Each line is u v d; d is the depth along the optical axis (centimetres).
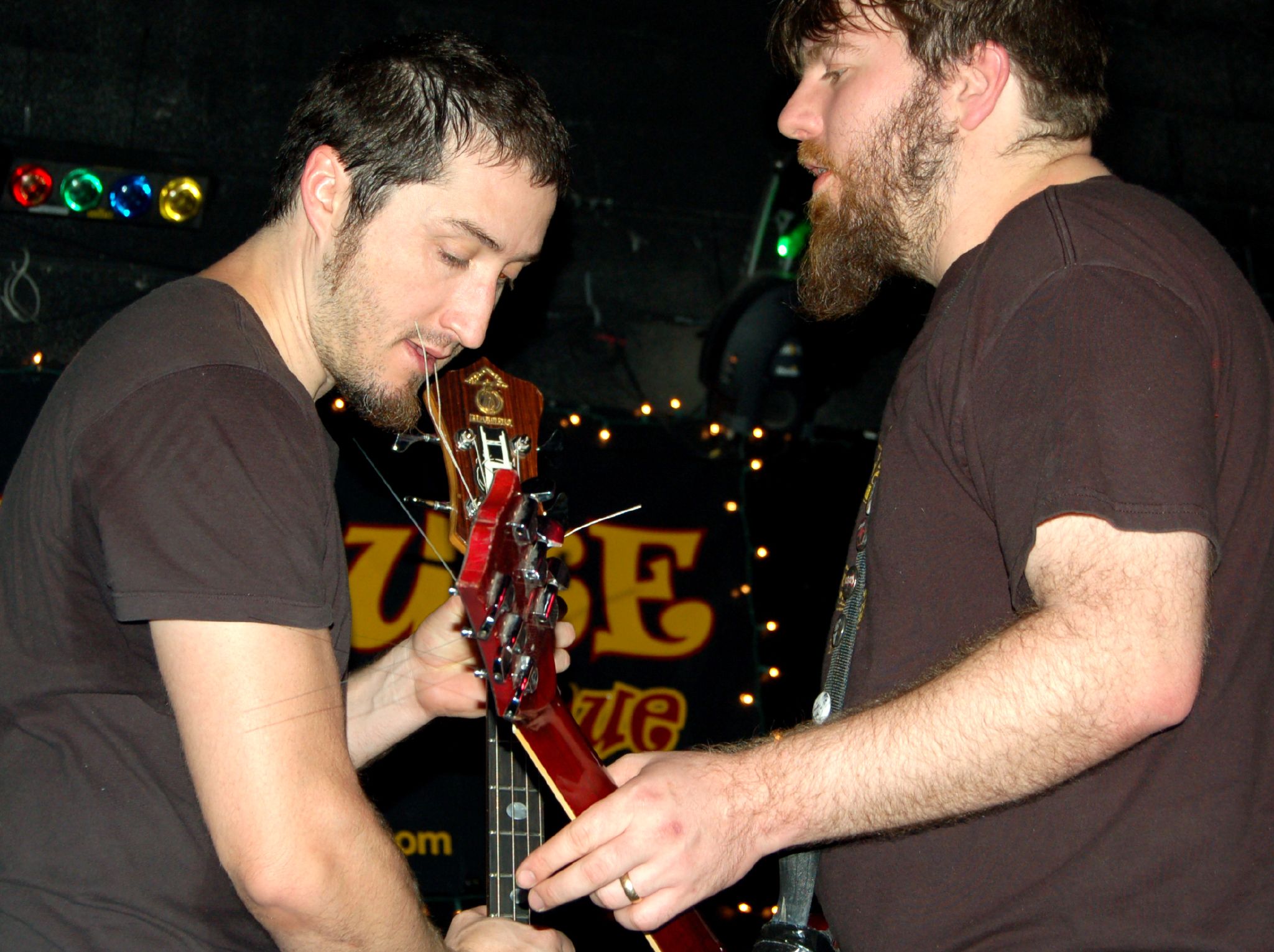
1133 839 113
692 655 322
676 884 114
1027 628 105
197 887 117
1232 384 115
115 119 306
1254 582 115
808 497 340
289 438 117
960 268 136
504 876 157
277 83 317
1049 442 106
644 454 333
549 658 134
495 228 134
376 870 112
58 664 119
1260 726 114
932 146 139
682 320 346
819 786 113
